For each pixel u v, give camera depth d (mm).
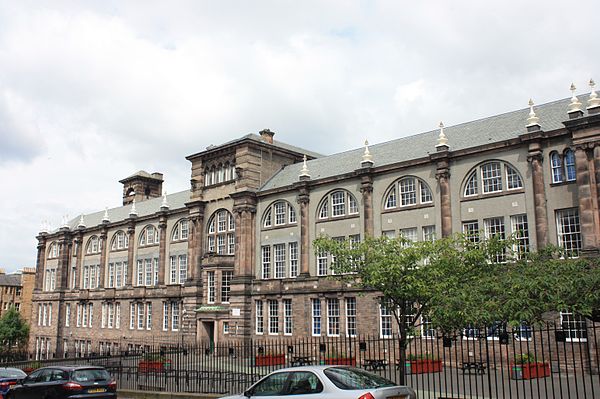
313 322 50875
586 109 39281
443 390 27188
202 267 63188
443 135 44219
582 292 19672
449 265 25094
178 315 68750
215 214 65312
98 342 80875
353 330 47781
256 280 56312
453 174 43594
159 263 73125
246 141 60250
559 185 37750
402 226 46125
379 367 39125
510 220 40062
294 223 54750
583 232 35594
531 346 36781
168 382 33906
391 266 23625
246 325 56031
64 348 87188
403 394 15734
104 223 84562
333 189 51688
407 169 46562
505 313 19156
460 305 20344
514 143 40094
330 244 27719
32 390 25062
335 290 49031
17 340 100812
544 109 43219
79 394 23703
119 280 81188
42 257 96562
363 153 54125
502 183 40844
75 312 87000
